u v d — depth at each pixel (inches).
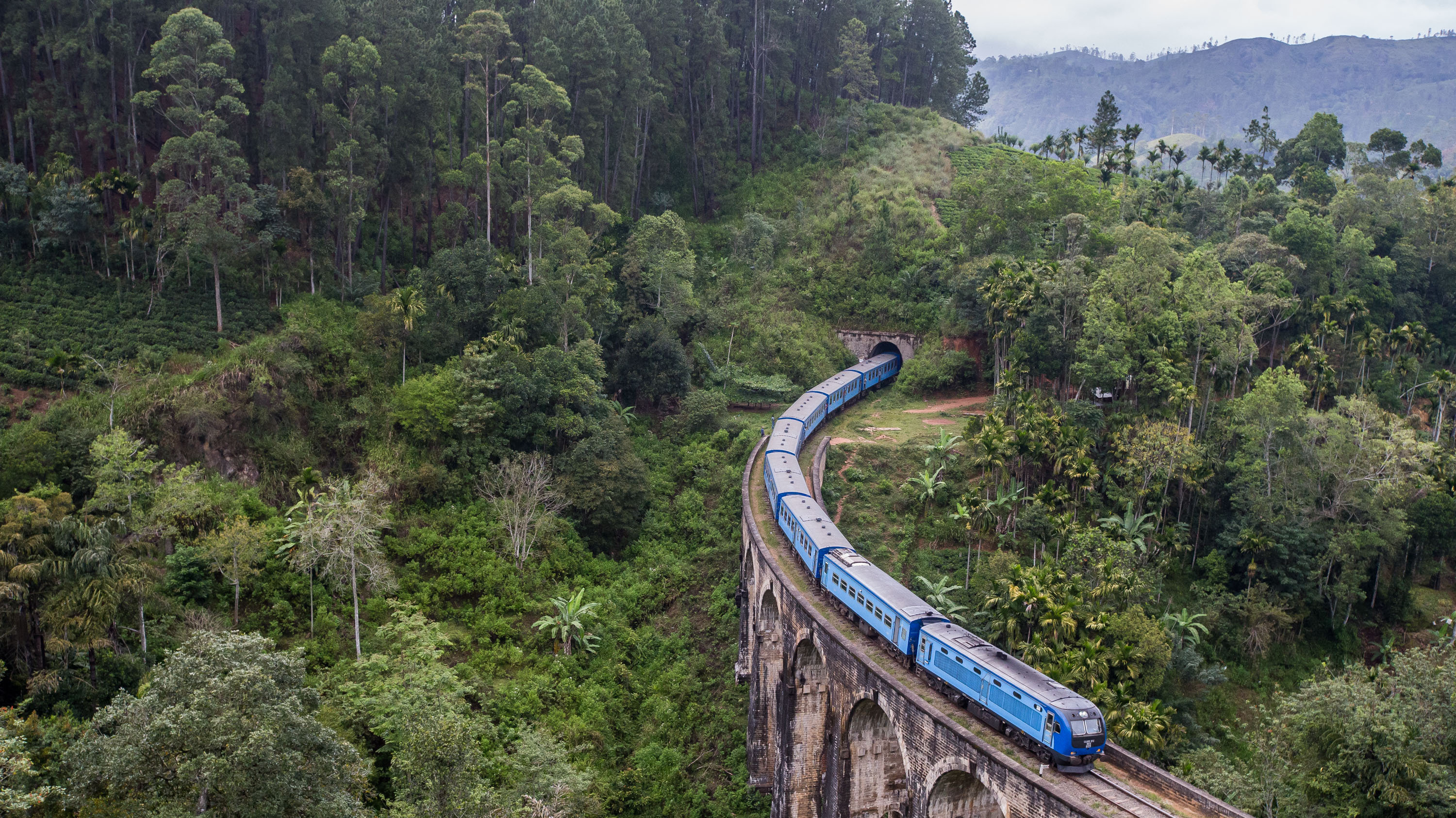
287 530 2395.4
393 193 3725.4
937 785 1560.0
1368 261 4234.7
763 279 4739.2
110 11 3287.4
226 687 1359.5
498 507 2800.2
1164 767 2219.5
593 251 4050.2
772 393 4033.0
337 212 3380.9
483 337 3324.3
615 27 4712.1
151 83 3454.7
